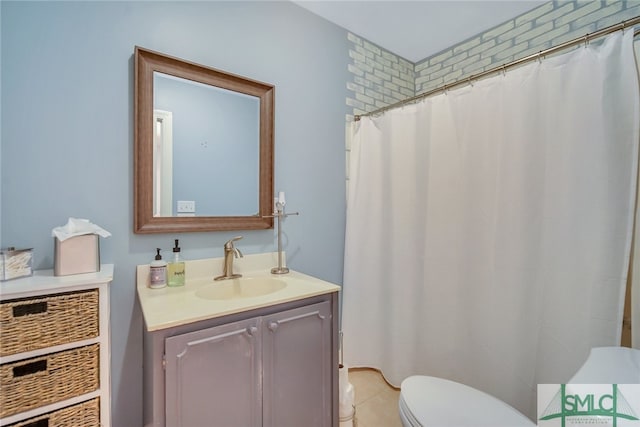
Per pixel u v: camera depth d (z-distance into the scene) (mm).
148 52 1229
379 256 1926
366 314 1947
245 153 1521
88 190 1133
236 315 995
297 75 1730
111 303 1179
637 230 1062
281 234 1677
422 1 1719
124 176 1204
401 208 1782
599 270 1102
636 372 863
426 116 1674
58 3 1078
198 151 1382
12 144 1005
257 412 1025
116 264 1189
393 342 1799
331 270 1920
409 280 1750
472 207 1485
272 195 1603
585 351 1132
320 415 1202
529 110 1283
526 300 1299
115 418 1186
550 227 1238
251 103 1541
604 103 1092
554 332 1225
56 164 1075
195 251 1382
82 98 1119
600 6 1549
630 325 1108
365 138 1944
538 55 1271
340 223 1962
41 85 1049
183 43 1345
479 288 1462
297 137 1735
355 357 1973
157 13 1279
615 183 1073
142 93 1222
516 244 1315
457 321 1549
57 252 950
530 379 1295
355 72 2021
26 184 1028
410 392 1075
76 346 904
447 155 1576
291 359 1115
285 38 1680
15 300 819
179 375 876
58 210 1081
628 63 1051
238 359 985
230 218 1465
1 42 990
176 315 908
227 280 1354
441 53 2258
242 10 1523
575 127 1164
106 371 961
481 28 1979
